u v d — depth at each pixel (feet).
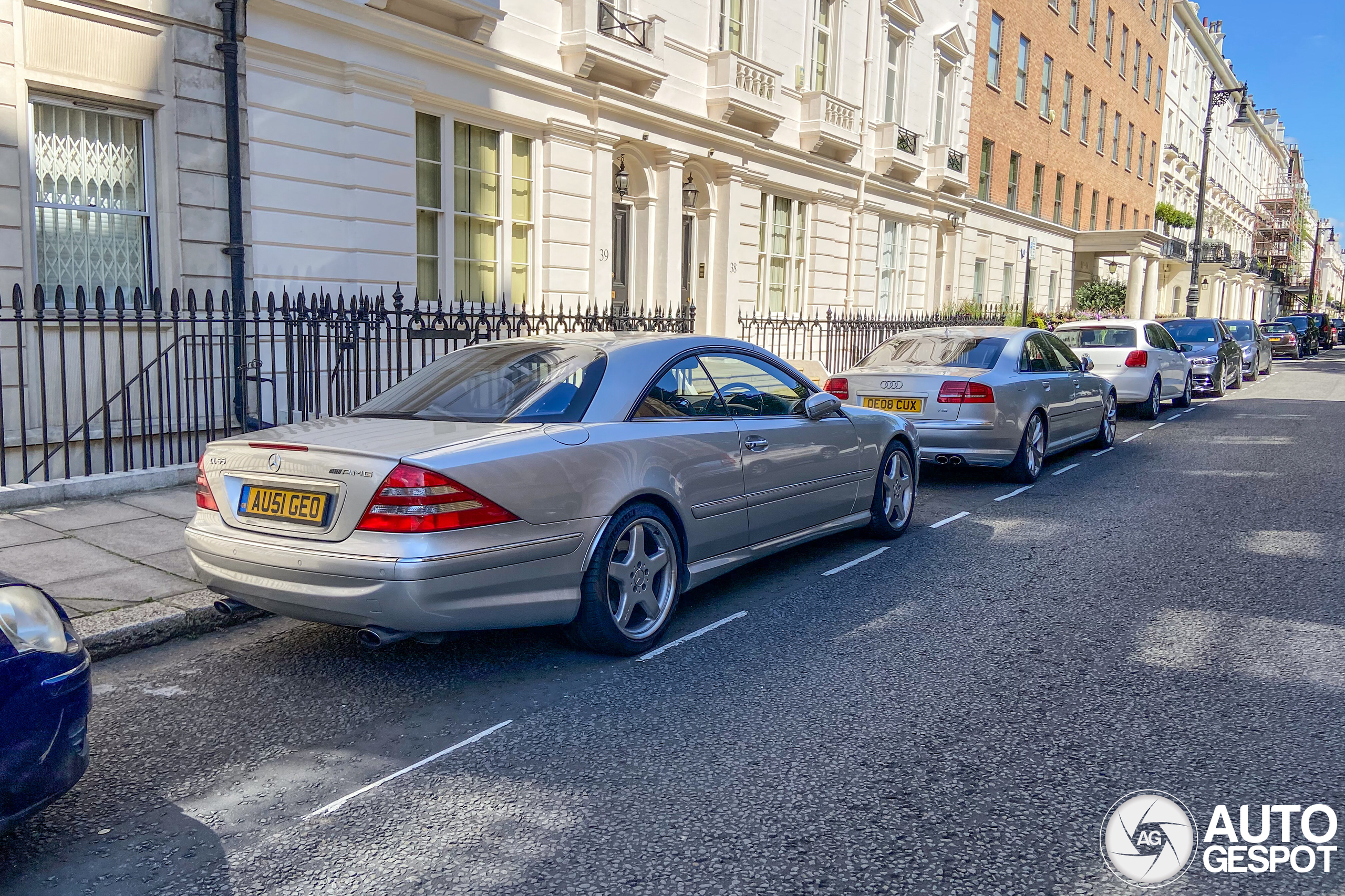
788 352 51.21
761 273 57.88
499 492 12.77
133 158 27.07
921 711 12.67
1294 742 11.66
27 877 9.03
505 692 13.46
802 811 10.07
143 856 9.38
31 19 24.11
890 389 29.09
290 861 9.24
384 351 33.94
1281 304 264.11
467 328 30.22
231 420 28.78
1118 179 126.52
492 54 36.86
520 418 14.34
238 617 16.55
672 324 39.55
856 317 57.88
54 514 21.93
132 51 26.25
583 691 13.46
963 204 82.64
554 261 41.45
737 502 16.76
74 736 8.86
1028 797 10.34
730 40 51.90
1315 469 32.89
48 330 25.05
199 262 28.43
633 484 14.49
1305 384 74.84
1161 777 10.78
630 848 9.38
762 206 57.21
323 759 11.45
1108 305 110.83
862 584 18.88
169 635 15.62
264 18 29.32
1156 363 48.52
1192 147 171.83
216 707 13.00
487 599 12.79
